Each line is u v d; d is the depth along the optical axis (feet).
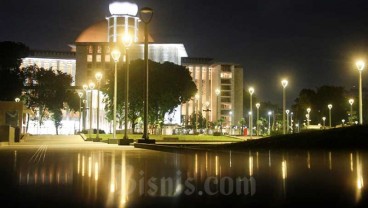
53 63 583.58
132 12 555.69
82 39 596.70
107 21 604.08
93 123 382.42
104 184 27.07
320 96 415.85
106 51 531.50
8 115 189.47
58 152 72.59
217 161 49.16
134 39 552.82
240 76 615.98
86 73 530.68
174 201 21.20
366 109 400.47
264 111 575.38
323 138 73.26
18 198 21.74
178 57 544.21
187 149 73.51
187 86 303.07
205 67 603.67
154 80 276.41
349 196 22.57
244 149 73.77
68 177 31.01
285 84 155.84
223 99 603.26
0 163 44.75
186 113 583.17
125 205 19.95
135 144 105.60
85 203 20.39
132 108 275.18
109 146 110.32
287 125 360.07
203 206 20.01
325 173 34.32
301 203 20.70
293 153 61.98
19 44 284.00
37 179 29.76
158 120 290.97
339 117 407.64
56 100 360.48
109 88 282.36
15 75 283.38
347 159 51.06
